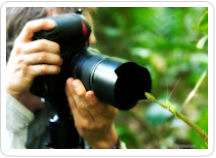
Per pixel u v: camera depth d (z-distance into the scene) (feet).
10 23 4.02
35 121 4.38
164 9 6.18
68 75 3.51
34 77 3.52
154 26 6.23
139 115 6.32
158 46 5.53
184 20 5.95
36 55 3.41
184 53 5.87
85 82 3.15
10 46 4.10
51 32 3.36
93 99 3.07
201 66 5.58
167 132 5.20
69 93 3.43
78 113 3.48
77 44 3.49
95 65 3.07
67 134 3.69
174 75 5.72
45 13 3.97
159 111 5.04
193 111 4.72
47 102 3.79
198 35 5.49
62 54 3.46
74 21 3.43
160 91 5.55
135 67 3.08
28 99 4.20
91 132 3.59
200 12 5.74
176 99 4.99
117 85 2.96
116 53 6.93
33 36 3.54
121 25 7.02
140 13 6.74
